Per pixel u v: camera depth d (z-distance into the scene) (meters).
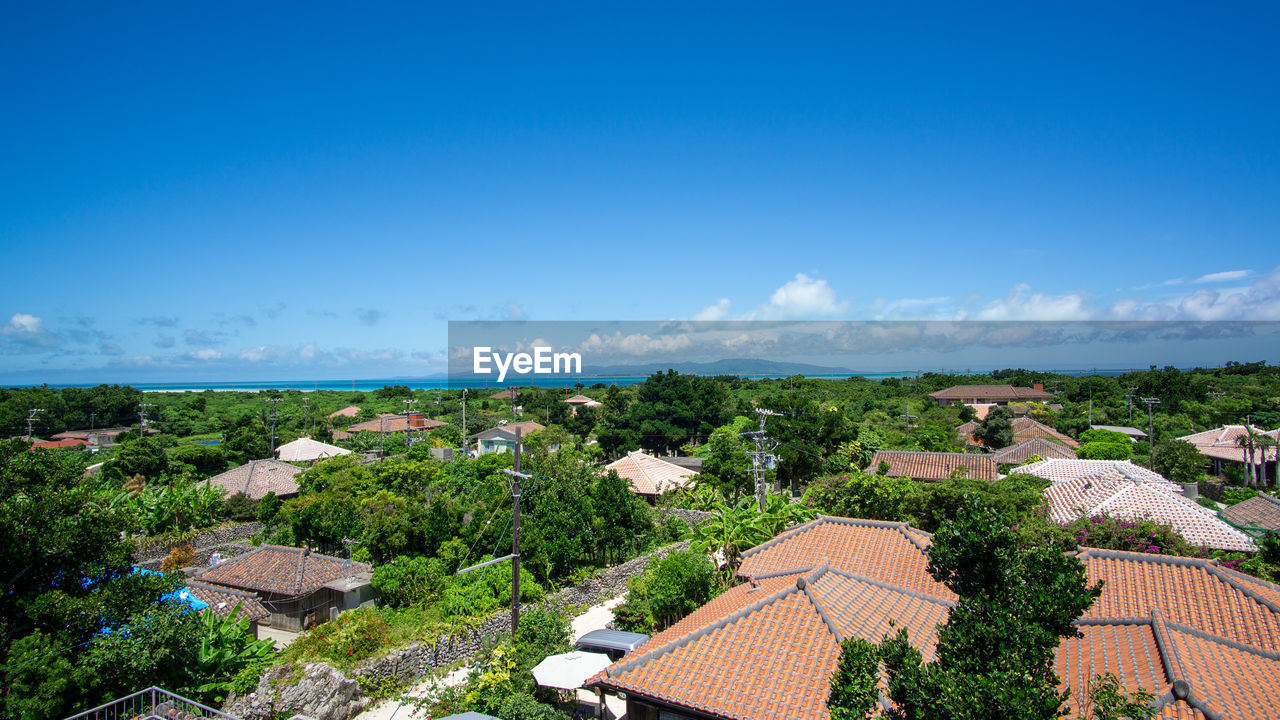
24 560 14.07
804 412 46.91
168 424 74.62
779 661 13.22
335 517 29.09
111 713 13.42
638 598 22.73
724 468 39.81
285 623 22.92
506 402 83.81
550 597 23.98
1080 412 72.56
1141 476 28.25
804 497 31.11
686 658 13.55
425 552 26.55
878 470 38.19
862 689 7.88
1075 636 7.71
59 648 13.24
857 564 18.58
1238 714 10.46
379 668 18.16
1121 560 16.23
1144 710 7.58
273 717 15.34
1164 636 12.45
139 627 14.44
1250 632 13.27
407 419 74.62
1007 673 7.00
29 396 72.00
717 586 23.42
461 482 39.88
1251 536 23.36
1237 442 46.50
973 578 8.34
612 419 64.75
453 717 14.80
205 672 15.98
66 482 16.19
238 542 32.66
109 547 15.72
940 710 7.03
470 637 20.69
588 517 27.48
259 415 79.81
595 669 17.19
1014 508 24.55
